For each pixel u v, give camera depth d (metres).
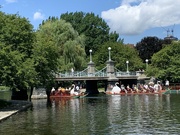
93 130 23.83
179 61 80.56
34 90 61.31
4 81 36.12
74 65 75.75
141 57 110.12
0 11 43.69
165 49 83.38
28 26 43.66
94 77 74.62
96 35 117.44
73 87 68.19
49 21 79.88
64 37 75.25
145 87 75.62
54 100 57.50
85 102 51.44
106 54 96.94
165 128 24.42
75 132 23.09
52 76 53.69
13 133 22.75
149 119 29.17
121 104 45.78
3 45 36.12
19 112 35.50
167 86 78.69
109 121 28.25
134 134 22.27
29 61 41.16
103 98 61.16
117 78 79.31
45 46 48.56
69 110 38.06
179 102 47.28
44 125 26.14
